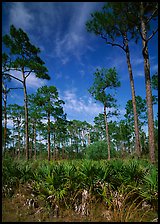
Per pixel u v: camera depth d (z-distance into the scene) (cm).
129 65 1490
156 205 582
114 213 570
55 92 2906
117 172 686
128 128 3950
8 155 991
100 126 4281
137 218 558
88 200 623
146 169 681
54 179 656
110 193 628
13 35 1655
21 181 780
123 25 1198
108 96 2648
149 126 1010
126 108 3488
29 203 668
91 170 665
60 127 3553
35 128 3628
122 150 4153
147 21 1027
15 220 572
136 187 624
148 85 1050
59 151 5019
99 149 2948
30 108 3228
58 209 624
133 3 1009
